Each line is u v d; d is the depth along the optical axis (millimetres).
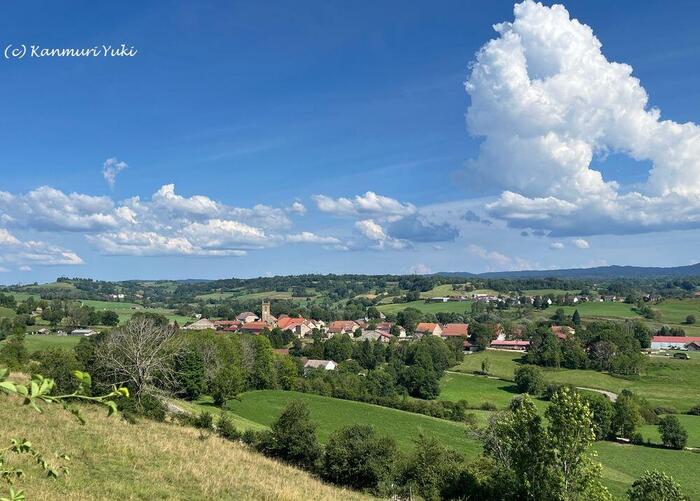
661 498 40469
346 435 46750
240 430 55125
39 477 21438
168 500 23281
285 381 103250
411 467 43219
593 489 29891
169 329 76438
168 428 42000
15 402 35438
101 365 52219
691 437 89062
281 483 32594
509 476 36062
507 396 114938
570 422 29953
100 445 29953
